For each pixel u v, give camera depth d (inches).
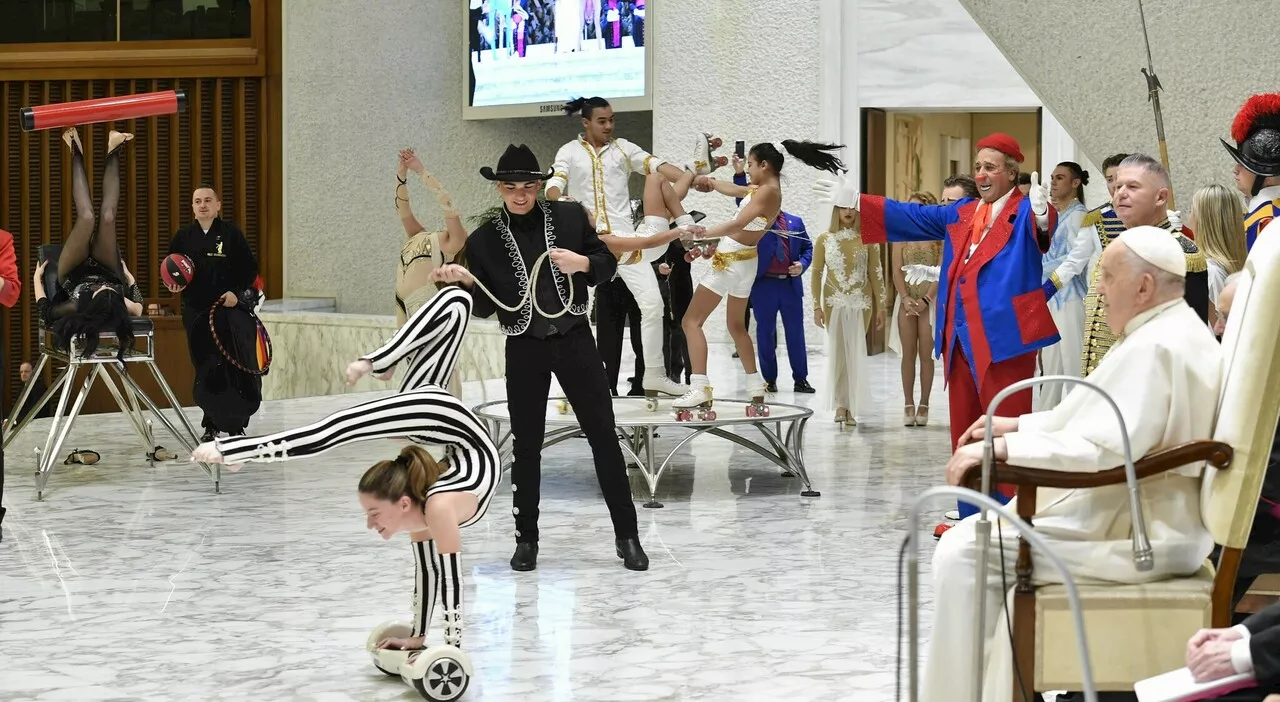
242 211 673.0
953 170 624.7
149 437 320.2
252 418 403.5
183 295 328.2
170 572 213.2
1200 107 233.1
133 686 156.5
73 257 296.5
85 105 271.6
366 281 658.2
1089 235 268.5
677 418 278.1
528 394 213.5
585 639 174.9
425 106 639.8
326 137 660.7
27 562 220.1
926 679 126.6
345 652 170.1
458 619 153.3
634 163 320.2
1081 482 119.5
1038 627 121.3
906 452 335.9
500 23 574.6
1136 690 110.2
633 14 529.3
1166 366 120.6
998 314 220.1
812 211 501.4
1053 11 238.5
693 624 181.8
